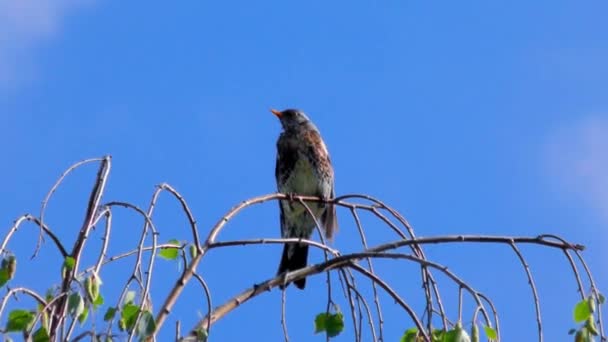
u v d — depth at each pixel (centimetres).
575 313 911
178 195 950
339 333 1002
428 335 931
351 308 982
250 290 1002
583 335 898
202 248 972
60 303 850
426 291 941
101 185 914
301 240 1023
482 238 1020
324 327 1005
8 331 852
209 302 903
